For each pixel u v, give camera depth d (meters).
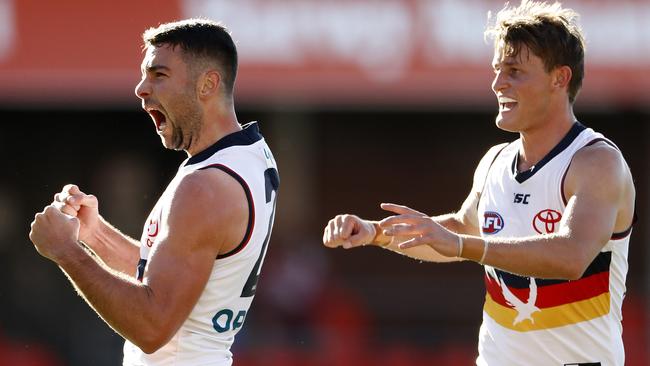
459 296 40.09
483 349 15.24
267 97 37.62
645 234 43.53
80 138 43.38
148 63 13.41
